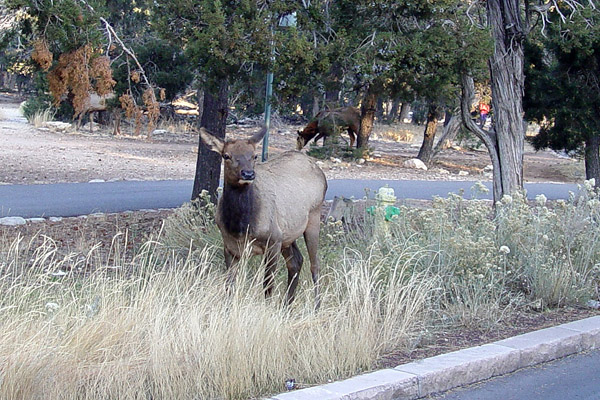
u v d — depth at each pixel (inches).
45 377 201.8
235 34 346.6
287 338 247.8
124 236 445.7
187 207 411.5
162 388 211.5
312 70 367.6
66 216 521.0
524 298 346.0
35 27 388.5
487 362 260.2
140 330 238.7
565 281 347.9
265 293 304.2
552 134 695.1
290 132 1456.7
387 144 1423.5
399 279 302.4
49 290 281.7
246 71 389.7
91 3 401.7
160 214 539.2
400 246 337.7
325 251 363.3
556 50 596.7
